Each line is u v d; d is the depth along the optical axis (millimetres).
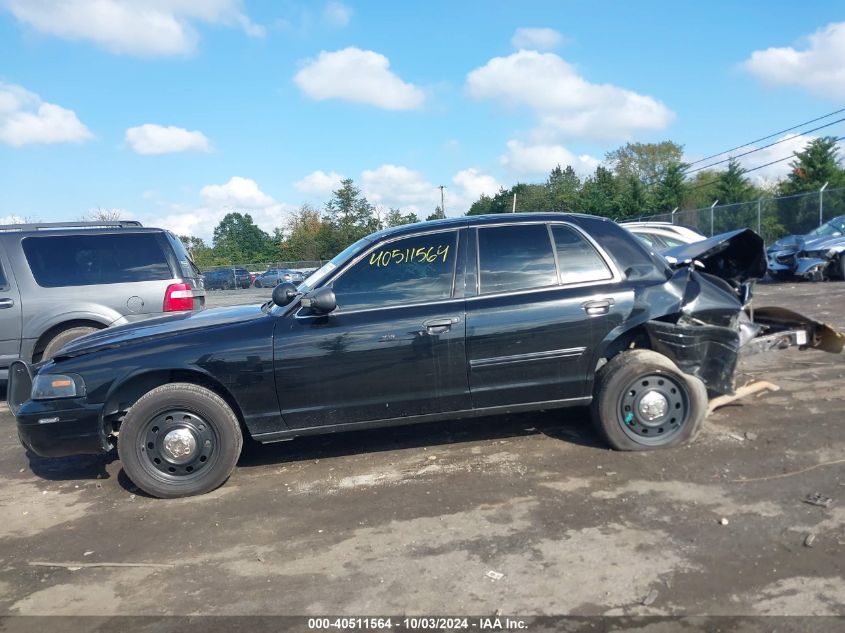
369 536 3885
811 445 4848
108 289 7453
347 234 53281
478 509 4141
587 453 4953
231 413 4664
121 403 4746
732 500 4047
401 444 5422
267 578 3488
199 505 4523
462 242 4930
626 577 3273
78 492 4930
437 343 4699
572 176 61156
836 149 33531
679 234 10461
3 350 7262
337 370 4668
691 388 4863
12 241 7395
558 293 4828
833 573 3215
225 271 43969
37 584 3586
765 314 6102
